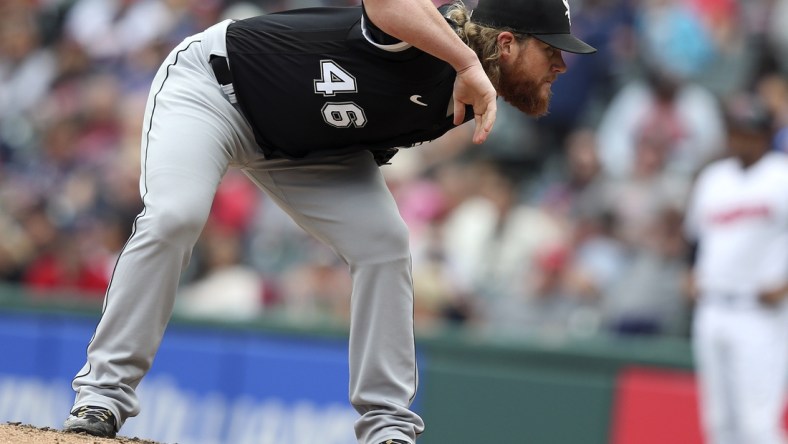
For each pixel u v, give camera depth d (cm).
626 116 2852
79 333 2575
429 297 2488
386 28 1037
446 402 2312
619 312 2438
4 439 1078
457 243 2619
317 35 1112
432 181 2836
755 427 2192
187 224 1109
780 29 3086
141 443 1130
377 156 1241
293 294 2620
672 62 3028
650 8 3127
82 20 3641
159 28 3497
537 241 2567
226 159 1157
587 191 2766
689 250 2511
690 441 2208
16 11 3719
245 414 2412
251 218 2841
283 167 1201
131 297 1118
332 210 1191
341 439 2327
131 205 2930
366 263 1181
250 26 1146
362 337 1191
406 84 1093
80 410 1123
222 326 2450
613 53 3072
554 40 1102
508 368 2289
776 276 2202
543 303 2486
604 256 2547
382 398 1185
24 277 2912
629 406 2230
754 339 2205
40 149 3366
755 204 2220
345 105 1116
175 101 1144
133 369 1137
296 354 2386
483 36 1108
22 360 2620
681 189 2670
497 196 2678
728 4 3152
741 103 2478
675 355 2242
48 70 3569
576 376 2253
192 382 2462
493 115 1039
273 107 1137
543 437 2255
